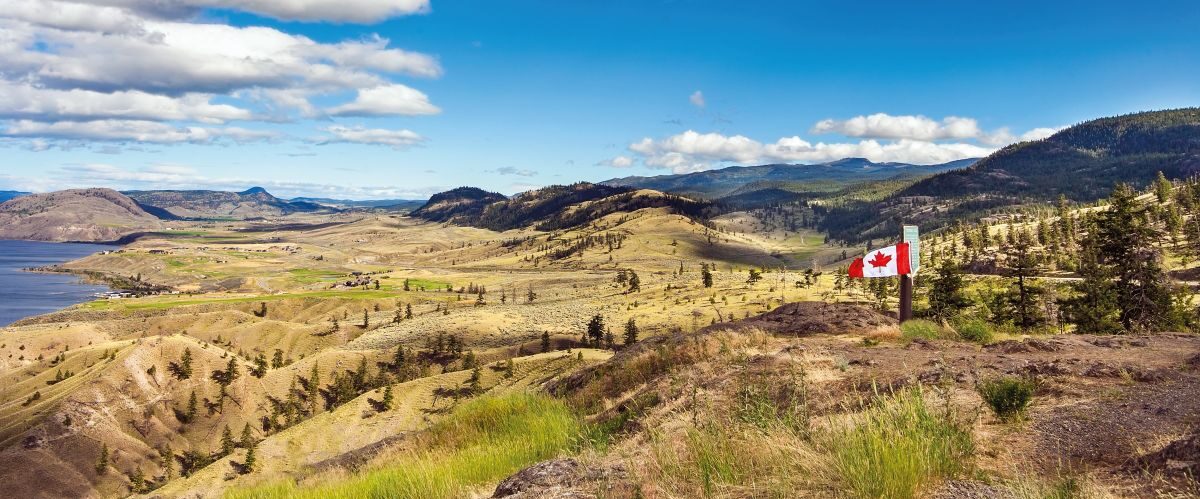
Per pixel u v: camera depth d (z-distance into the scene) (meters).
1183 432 5.84
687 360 15.47
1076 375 8.83
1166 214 123.62
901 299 18.22
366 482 8.91
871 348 14.05
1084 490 4.54
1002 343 13.99
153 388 155.75
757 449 5.29
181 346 168.88
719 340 16.45
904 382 8.76
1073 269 101.69
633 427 9.48
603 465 6.01
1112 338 14.30
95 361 182.00
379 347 188.75
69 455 133.00
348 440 102.50
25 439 132.50
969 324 17.08
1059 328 48.53
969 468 5.06
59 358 186.62
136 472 135.38
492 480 8.27
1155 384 8.03
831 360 11.43
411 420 107.06
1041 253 124.50
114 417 144.88
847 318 18.56
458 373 122.38
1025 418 6.88
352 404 113.00
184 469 138.25
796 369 9.75
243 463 90.06
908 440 4.70
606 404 13.97
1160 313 38.47
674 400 10.18
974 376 9.03
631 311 193.38
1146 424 6.29
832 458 4.69
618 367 16.83
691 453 5.67
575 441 7.93
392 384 119.31
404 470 8.57
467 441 11.93
